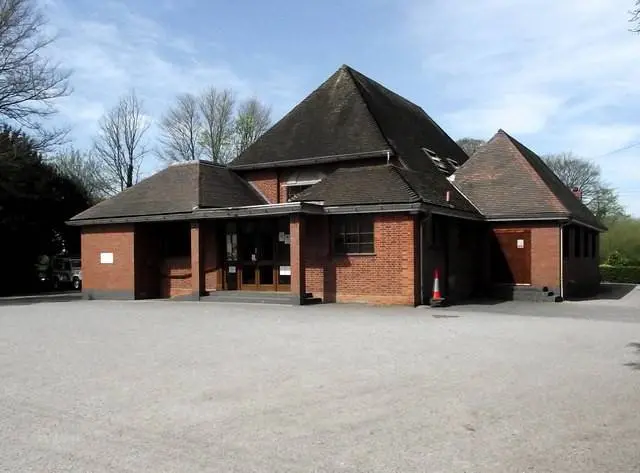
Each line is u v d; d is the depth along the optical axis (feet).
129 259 68.80
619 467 14.98
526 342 34.22
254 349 31.89
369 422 18.71
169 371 26.32
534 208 66.80
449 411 19.88
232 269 65.41
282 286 62.80
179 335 37.47
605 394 22.17
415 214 55.42
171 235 70.74
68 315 50.62
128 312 52.54
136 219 66.85
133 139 159.33
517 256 68.33
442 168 78.38
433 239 60.70
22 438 17.33
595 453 15.97
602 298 72.08
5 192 100.22
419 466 15.02
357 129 71.10
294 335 36.99
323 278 59.88
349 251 58.90
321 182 64.28
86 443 16.84
